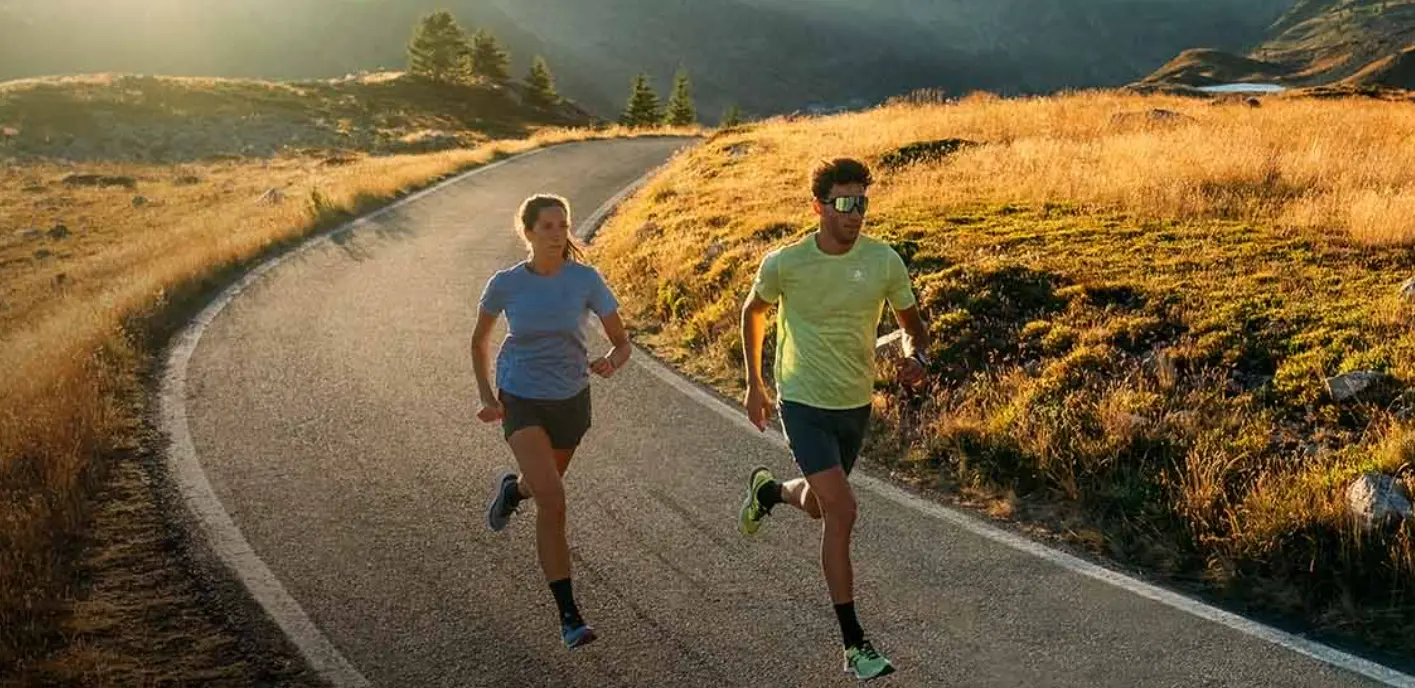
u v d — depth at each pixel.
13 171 35.00
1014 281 9.09
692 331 9.96
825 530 4.15
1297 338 7.39
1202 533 5.42
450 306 11.66
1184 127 17.56
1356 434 6.16
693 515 6.00
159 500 6.10
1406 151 14.01
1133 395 6.95
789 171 17.89
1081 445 6.34
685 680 4.28
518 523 5.88
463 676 4.32
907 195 13.57
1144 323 8.01
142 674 4.25
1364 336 7.26
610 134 40.03
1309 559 5.06
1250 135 15.81
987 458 6.53
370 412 7.88
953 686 4.21
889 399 7.58
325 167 35.22
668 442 7.27
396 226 17.59
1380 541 5.00
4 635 4.42
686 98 87.56
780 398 4.42
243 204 25.61
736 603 4.94
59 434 6.61
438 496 6.26
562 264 4.61
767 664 4.40
